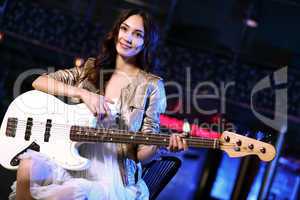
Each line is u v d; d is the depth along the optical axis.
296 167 5.34
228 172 5.81
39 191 2.93
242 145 2.96
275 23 5.79
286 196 5.33
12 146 3.12
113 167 3.15
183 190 6.14
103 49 3.39
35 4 5.59
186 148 2.98
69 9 5.84
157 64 5.19
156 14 5.98
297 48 5.74
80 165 3.02
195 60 5.43
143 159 3.23
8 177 4.70
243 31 5.85
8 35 5.64
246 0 5.89
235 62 5.43
